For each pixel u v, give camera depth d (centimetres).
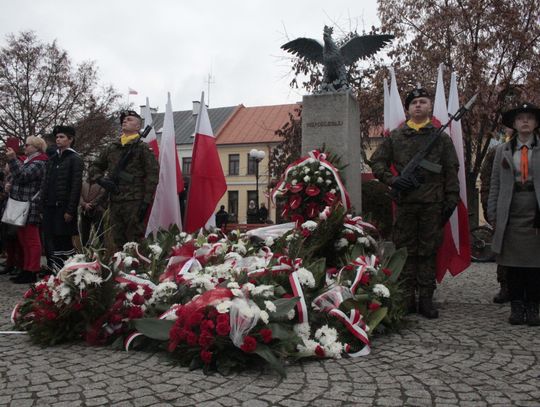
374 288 384
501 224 439
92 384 271
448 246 548
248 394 257
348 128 614
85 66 2517
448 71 1571
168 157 652
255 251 452
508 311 491
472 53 1541
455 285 690
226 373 286
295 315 333
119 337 348
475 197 1669
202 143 684
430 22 1623
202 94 692
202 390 262
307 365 308
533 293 429
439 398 254
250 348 284
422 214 469
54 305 355
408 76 1608
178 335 302
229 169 4369
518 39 1546
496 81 1634
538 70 1580
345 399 252
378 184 905
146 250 456
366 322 365
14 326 404
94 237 380
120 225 557
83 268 350
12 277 704
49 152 633
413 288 479
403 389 266
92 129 2470
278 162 1670
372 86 1656
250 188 4272
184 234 477
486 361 318
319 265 376
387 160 497
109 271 359
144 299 360
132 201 552
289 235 460
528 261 421
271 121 4456
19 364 309
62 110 2505
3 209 784
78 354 331
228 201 4344
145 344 342
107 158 581
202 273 361
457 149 555
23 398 251
